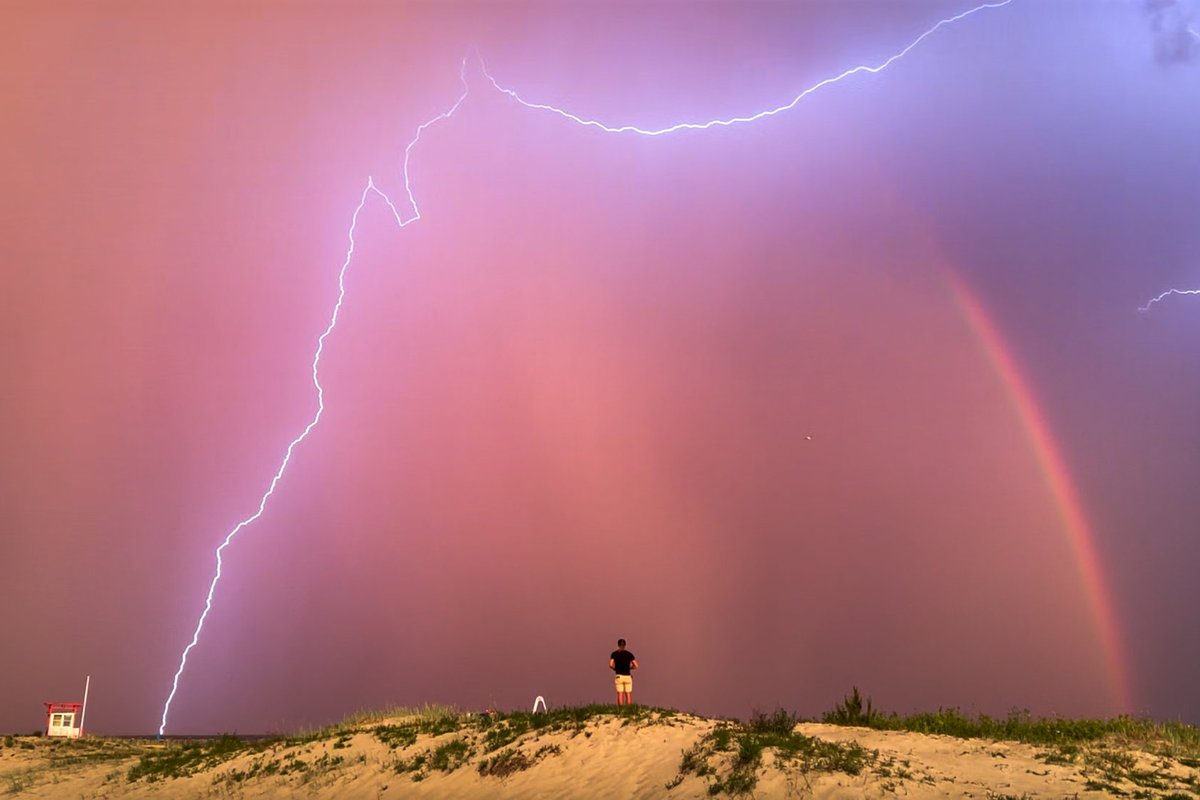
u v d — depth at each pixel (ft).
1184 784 43.91
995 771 45.73
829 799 41.42
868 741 53.11
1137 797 41.63
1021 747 51.21
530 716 63.05
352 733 66.95
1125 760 47.70
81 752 79.71
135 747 82.94
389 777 57.06
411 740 62.34
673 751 51.01
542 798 49.34
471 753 57.47
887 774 43.98
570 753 53.88
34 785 67.10
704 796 44.32
